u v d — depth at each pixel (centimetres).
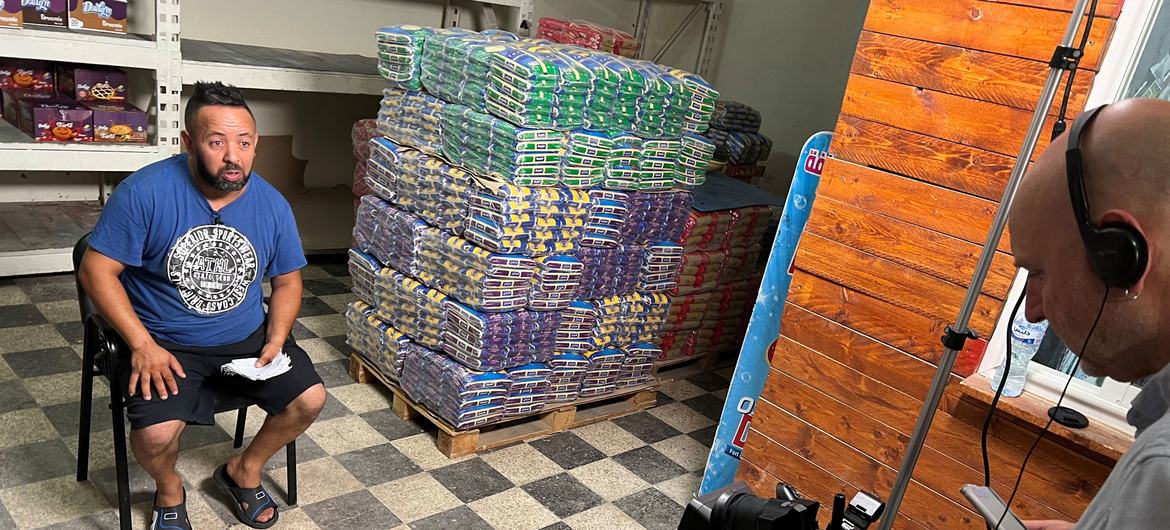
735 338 461
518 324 313
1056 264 95
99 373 257
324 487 290
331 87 451
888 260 257
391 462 312
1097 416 224
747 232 433
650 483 332
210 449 301
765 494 297
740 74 657
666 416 392
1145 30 215
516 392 327
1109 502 80
